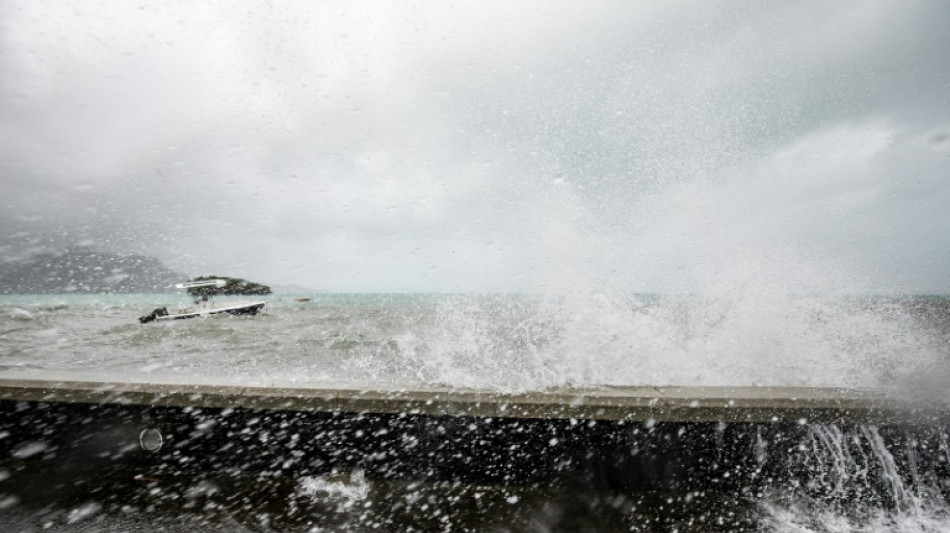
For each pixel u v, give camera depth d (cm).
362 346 804
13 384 207
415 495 193
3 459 209
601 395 194
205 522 172
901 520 178
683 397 191
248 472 207
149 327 1259
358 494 193
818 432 192
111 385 205
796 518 179
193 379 214
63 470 206
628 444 197
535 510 183
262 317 1623
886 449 189
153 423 208
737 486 194
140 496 189
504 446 200
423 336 829
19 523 170
